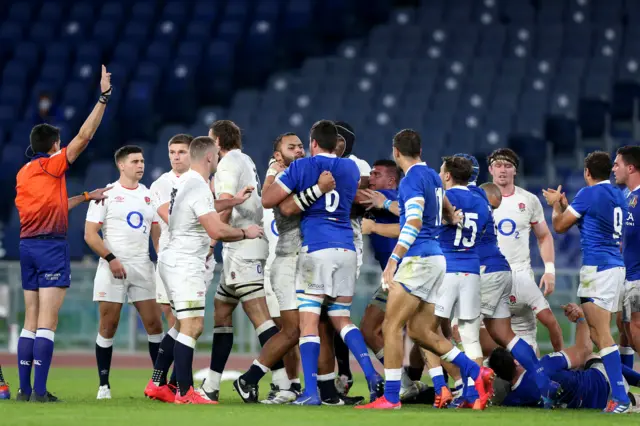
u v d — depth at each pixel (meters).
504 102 71.81
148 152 70.75
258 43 80.38
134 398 31.11
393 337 26.44
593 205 28.39
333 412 24.56
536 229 34.00
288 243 28.48
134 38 81.44
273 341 28.59
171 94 76.25
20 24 83.44
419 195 26.11
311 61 79.44
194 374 43.41
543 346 46.53
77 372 45.94
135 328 51.75
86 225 31.78
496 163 33.41
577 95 71.44
